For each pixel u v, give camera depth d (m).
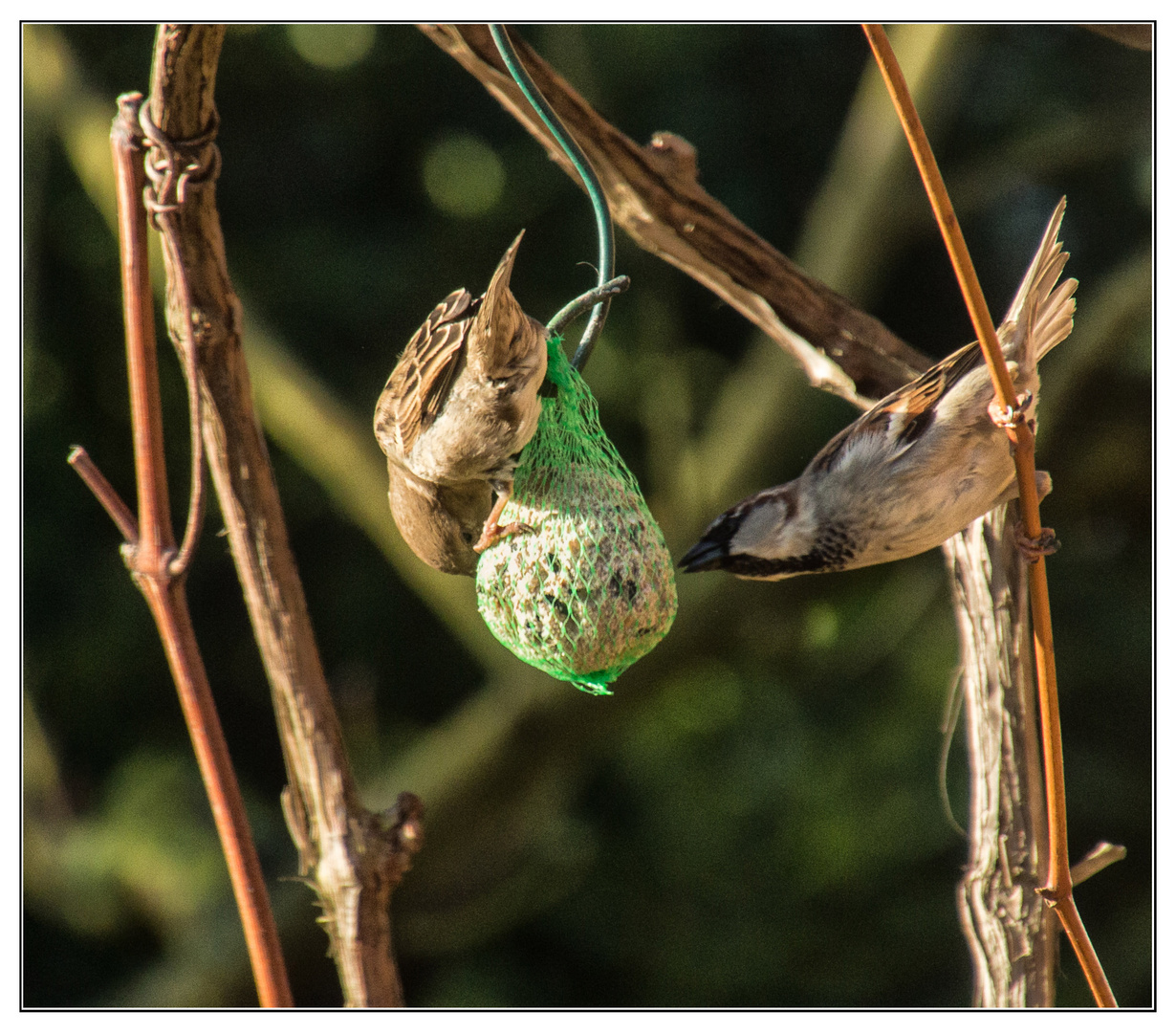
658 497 15.09
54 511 16.67
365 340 16.42
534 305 16.45
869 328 7.37
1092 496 15.05
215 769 4.31
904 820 16.91
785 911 17.23
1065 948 16.64
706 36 16.48
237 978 14.08
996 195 16.67
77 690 16.67
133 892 15.54
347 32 16.44
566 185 16.64
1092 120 16.02
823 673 17.44
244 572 5.02
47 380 16.42
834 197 14.72
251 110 16.81
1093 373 13.57
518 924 17.58
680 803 17.81
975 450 6.30
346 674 16.80
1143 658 17.16
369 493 14.18
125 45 15.95
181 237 4.77
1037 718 6.58
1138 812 16.95
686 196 7.08
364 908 4.93
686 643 13.86
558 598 6.00
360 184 17.02
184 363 4.88
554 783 14.46
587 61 15.09
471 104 17.05
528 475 6.41
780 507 6.73
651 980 17.31
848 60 16.89
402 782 14.21
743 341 16.95
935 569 15.71
